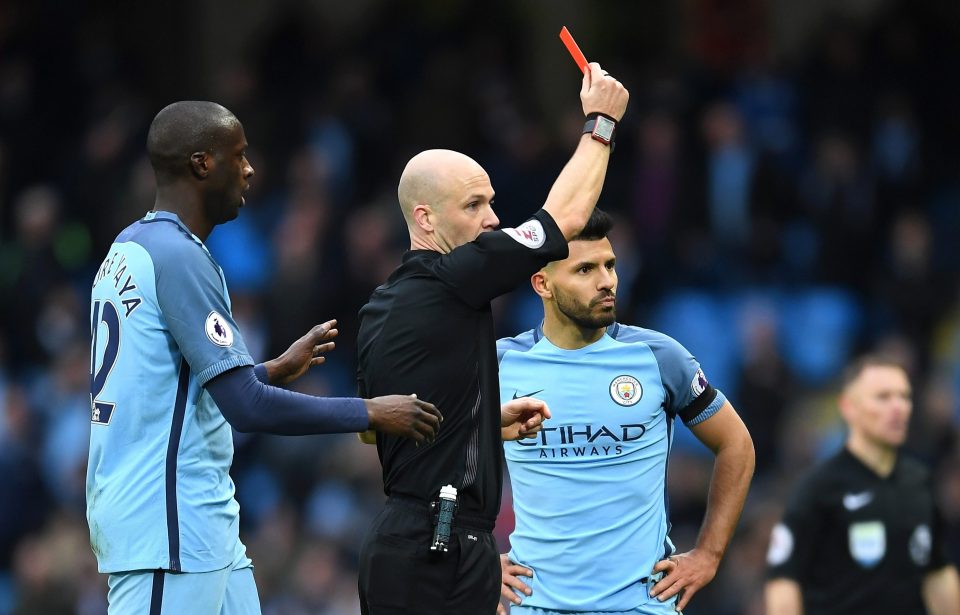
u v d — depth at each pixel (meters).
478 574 16.83
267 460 40.59
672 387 19.69
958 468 38.84
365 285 44.66
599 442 19.55
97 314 17.22
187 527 16.72
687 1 55.22
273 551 37.84
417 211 17.44
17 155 50.78
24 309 46.59
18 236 49.50
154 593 16.66
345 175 48.16
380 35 51.56
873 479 24.53
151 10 56.06
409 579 16.72
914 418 41.66
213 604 16.97
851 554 24.38
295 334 43.19
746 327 44.16
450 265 16.81
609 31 55.59
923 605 24.55
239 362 16.50
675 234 46.31
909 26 51.81
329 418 16.23
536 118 51.66
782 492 38.88
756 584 35.44
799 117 50.47
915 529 24.44
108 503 16.72
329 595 37.03
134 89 53.88
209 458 17.12
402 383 16.92
